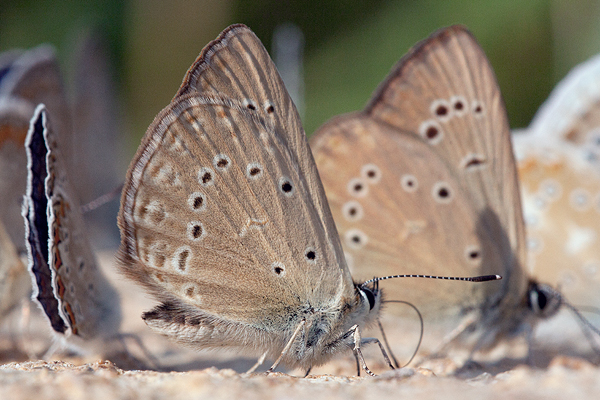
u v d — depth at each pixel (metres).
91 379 0.17
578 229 0.20
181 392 0.17
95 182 0.31
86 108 0.29
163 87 0.43
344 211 0.19
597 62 0.22
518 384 0.17
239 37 0.18
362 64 0.42
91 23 0.43
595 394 0.17
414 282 0.19
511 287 0.19
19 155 0.20
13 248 0.19
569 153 0.21
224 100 0.18
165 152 0.18
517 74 0.40
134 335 0.19
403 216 0.19
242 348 0.18
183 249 0.18
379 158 0.19
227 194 0.18
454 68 0.19
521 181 0.21
